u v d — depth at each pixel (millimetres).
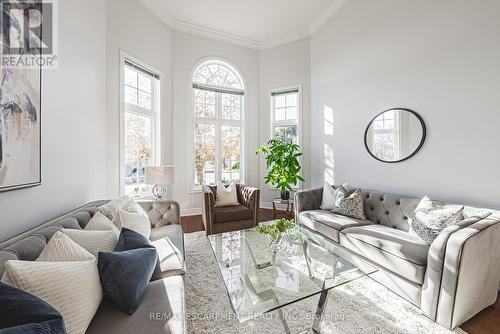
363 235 2105
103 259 1098
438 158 2307
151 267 1276
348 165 3461
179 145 4270
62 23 1898
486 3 1938
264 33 4609
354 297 1783
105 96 2771
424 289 1562
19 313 694
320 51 4090
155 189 3789
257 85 4961
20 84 1375
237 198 3746
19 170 1369
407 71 2592
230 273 1667
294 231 2305
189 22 4246
